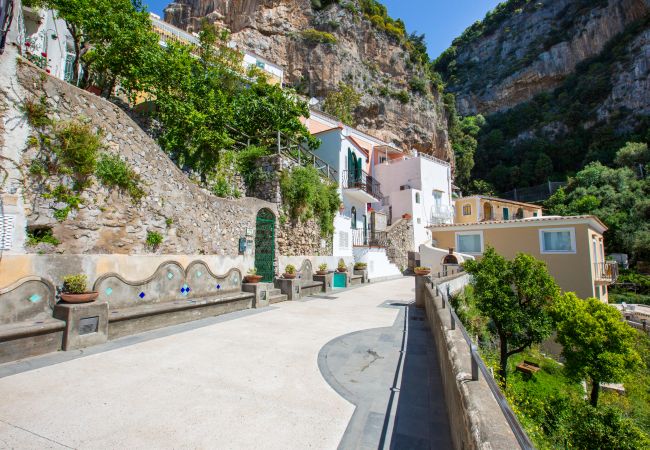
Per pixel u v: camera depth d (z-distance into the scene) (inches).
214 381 163.8
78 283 207.9
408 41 1959.9
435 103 2010.3
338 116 1311.5
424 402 148.0
